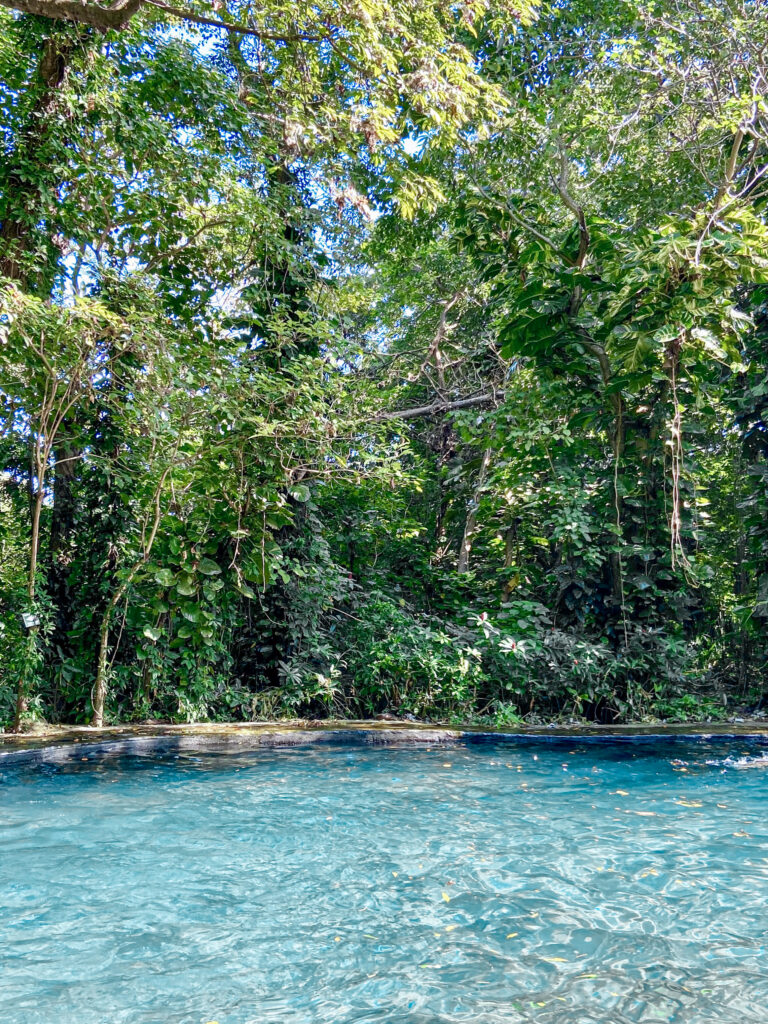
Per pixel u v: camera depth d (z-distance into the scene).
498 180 11.14
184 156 8.95
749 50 9.24
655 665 9.34
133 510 8.58
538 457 10.59
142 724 7.98
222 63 10.84
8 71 8.23
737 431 12.55
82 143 8.30
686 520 9.76
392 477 8.76
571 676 9.02
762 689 10.14
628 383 9.00
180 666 8.58
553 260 9.95
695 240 8.45
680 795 5.64
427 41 8.44
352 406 9.07
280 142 9.82
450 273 14.89
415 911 3.45
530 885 3.77
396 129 8.73
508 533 13.17
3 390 7.61
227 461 8.40
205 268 9.93
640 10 10.03
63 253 8.70
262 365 8.99
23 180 7.89
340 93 9.32
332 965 2.89
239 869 4.01
